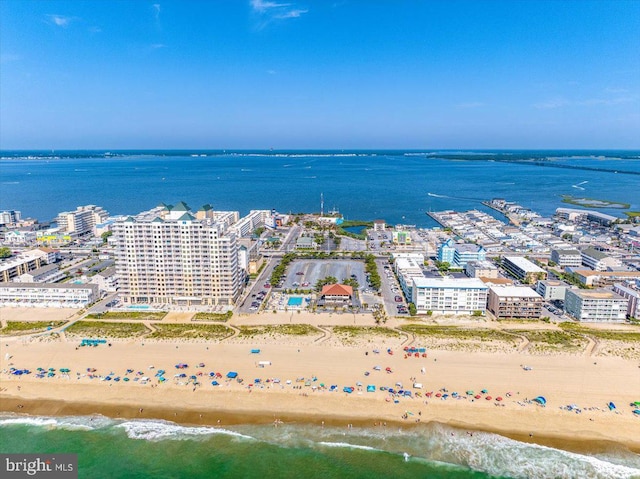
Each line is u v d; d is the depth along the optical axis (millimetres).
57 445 176500
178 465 167500
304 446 175375
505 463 166000
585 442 174875
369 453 171625
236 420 189375
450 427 183625
